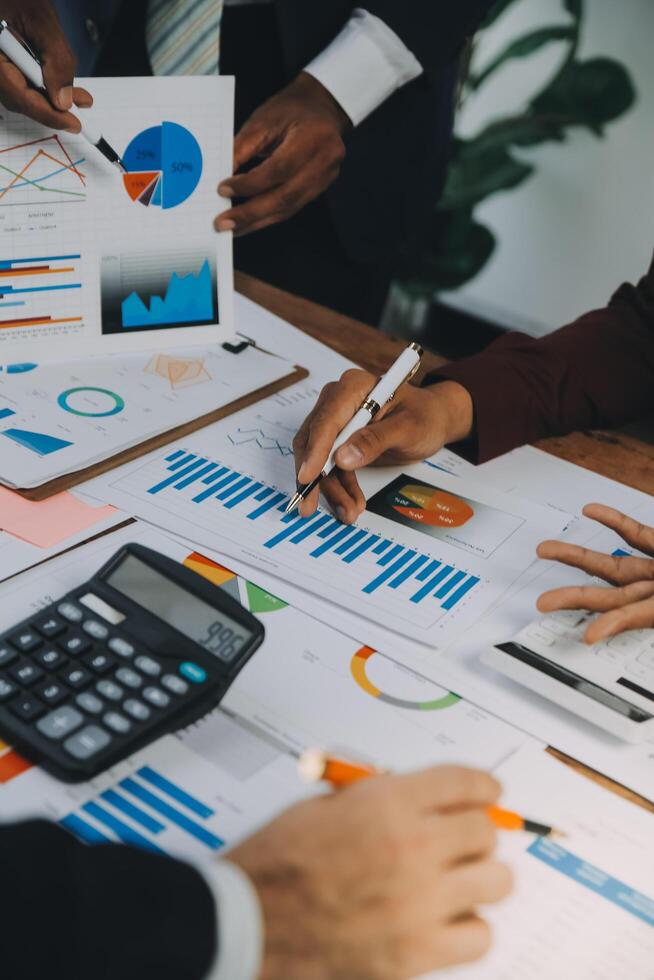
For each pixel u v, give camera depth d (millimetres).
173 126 861
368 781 457
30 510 710
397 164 1357
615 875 499
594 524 792
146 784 505
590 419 945
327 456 760
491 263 2627
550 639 630
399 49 1149
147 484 763
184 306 935
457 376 896
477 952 423
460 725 575
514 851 502
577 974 449
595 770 557
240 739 541
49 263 860
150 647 555
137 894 390
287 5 1172
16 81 776
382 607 665
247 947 395
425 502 791
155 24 1086
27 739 501
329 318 1084
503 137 2387
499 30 2324
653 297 998
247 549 705
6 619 595
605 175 2346
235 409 875
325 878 417
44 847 396
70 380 871
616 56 2229
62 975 367
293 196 1053
